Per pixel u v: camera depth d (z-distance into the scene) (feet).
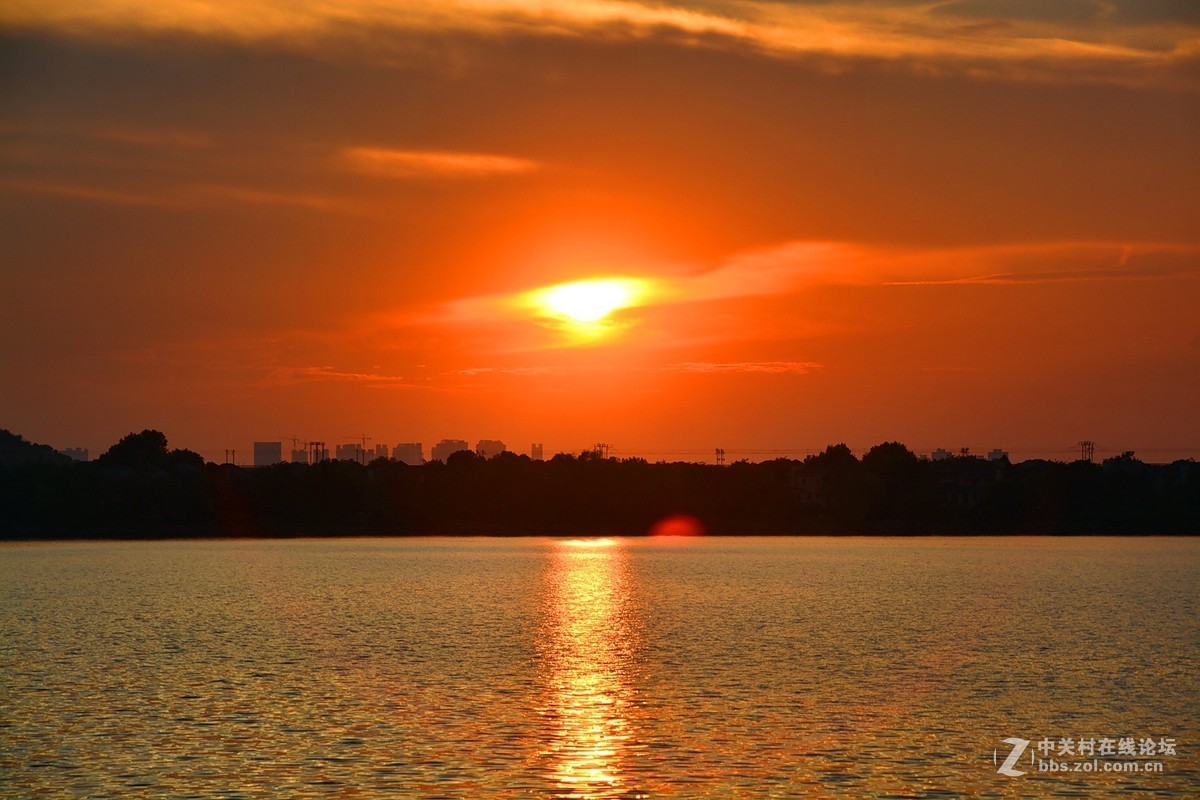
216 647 350.84
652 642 366.84
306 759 211.41
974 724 242.17
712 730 234.99
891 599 524.93
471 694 269.85
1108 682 289.53
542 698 265.13
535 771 205.26
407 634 387.14
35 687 277.23
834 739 228.22
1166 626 411.95
